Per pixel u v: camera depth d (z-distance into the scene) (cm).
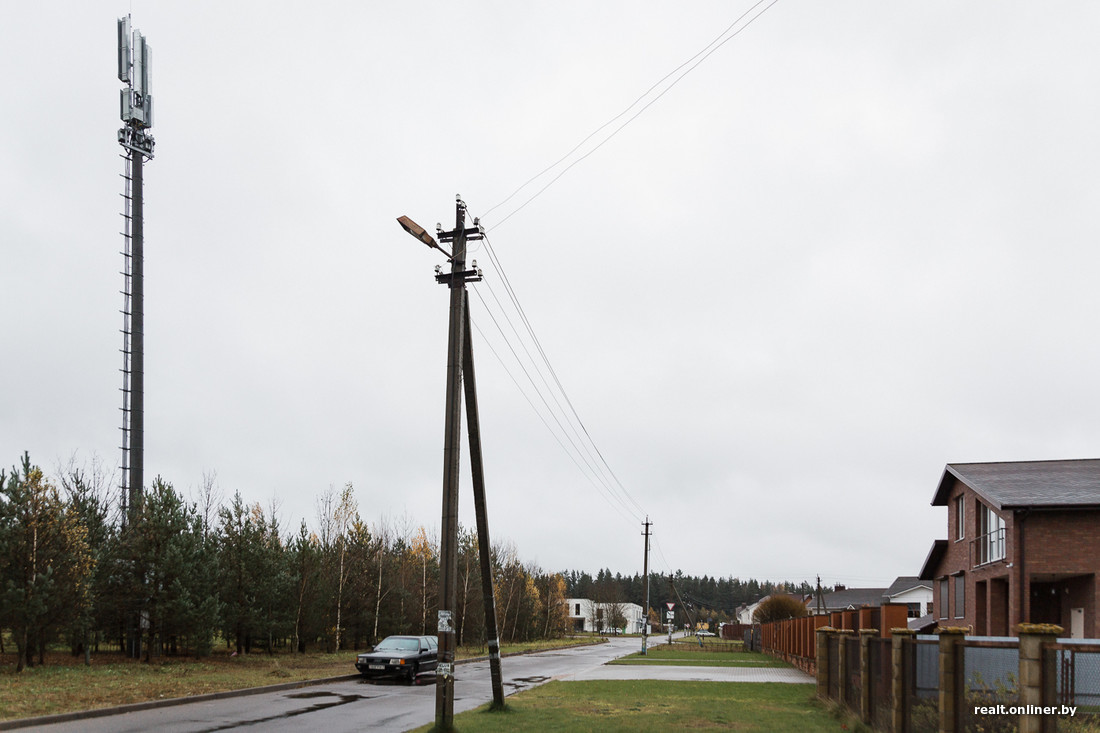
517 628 6481
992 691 1105
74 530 2231
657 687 2253
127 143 3803
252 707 1673
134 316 3631
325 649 3747
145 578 2603
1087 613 2289
